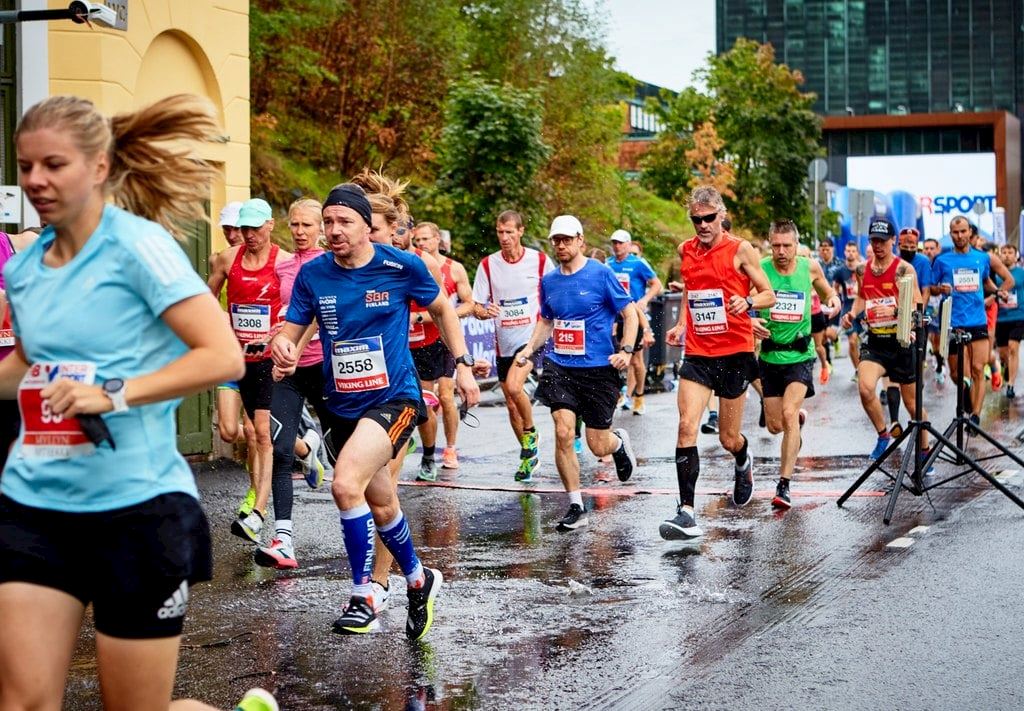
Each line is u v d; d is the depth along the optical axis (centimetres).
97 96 1173
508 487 1102
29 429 354
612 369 924
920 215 6731
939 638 624
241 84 1400
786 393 1000
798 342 1004
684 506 866
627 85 3534
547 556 820
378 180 802
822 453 1296
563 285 917
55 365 352
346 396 623
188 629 644
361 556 621
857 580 744
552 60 3138
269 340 827
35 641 348
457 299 1200
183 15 1298
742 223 5156
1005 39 8575
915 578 748
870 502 1005
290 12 2330
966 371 1859
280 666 582
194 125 375
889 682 556
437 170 2572
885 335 1216
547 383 923
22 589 349
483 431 1503
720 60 5259
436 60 2566
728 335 901
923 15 8612
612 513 973
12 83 1100
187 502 363
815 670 574
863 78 8675
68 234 356
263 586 737
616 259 1600
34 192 342
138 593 354
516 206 2264
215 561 803
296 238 840
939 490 1055
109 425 351
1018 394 1869
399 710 522
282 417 791
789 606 687
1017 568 772
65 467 350
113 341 352
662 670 575
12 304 362
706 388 902
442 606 691
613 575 764
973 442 1362
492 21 3088
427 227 1165
